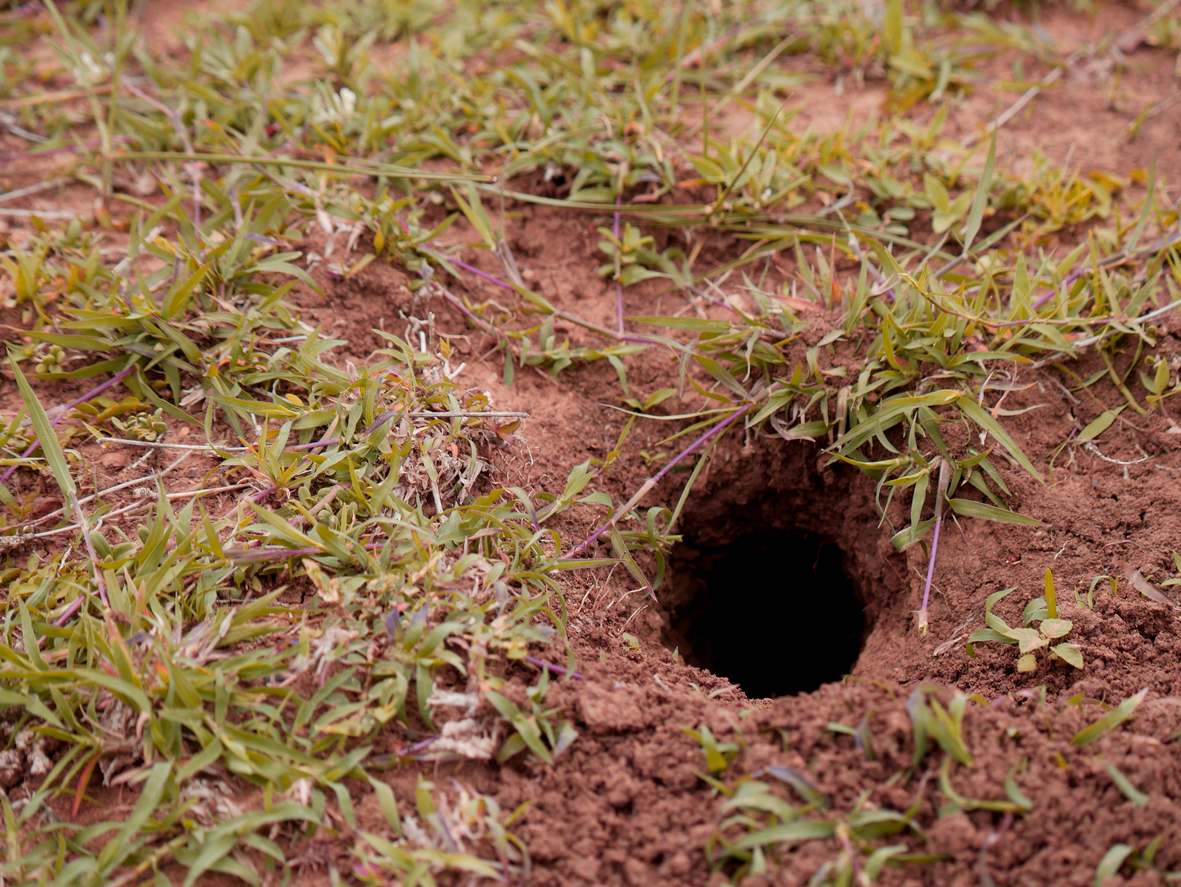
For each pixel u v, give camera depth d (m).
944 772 0.57
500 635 0.60
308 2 0.88
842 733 0.58
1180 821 0.57
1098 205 0.75
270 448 0.64
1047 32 0.86
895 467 0.67
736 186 0.74
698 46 0.82
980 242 0.74
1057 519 0.65
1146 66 0.84
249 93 0.78
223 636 0.60
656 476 0.68
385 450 0.64
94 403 0.67
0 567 0.63
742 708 0.62
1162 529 0.65
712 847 0.57
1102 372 0.68
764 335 0.69
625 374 0.71
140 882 0.57
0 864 0.58
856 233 0.73
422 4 0.86
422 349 0.69
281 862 0.58
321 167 0.71
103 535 0.63
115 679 0.58
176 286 0.68
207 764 0.58
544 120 0.76
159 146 0.77
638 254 0.74
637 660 0.64
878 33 0.83
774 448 0.69
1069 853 0.56
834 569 0.74
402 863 0.57
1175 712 0.60
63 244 0.72
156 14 0.88
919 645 0.65
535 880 0.57
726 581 0.75
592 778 0.59
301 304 0.69
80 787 0.58
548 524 0.66
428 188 0.75
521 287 0.71
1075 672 0.62
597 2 0.85
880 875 0.56
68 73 0.83
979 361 0.67
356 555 0.61
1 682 0.59
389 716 0.58
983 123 0.80
